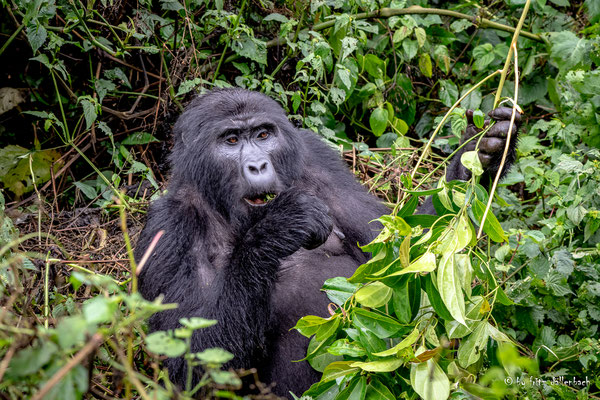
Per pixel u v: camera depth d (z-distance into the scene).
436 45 6.07
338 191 4.17
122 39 5.57
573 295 4.30
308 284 3.75
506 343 3.05
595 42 5.58
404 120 6.13
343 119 6.29
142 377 2.17
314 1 5.42
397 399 3.10
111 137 5.27
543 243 4.08
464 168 3.67
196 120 3.88
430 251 2.84
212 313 3.40
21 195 5.47
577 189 4.38
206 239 3.85
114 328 1.91
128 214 5.22
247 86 5.69
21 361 1.79
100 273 4.60
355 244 4.09
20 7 5.16
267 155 3.78
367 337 2.99
